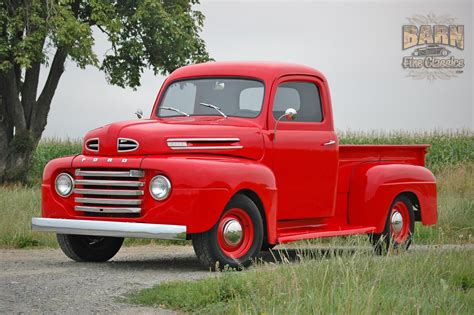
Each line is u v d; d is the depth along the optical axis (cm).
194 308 736
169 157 954
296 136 1058
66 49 3139
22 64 3030
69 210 991
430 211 1256
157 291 783
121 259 1143
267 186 991
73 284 848
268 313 662
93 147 994
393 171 1191
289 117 1012
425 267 852
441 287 772
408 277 812
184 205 927
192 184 929
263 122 1030
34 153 3491
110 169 968
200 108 1066
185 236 922
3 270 973
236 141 1000
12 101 3222
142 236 931
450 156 3566
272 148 1029
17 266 1017
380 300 677
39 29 3094
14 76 3209
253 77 1055
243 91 1052
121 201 954
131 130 970
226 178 945
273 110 1043
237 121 1031
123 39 3553
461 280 830
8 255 1192
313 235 1053
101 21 3309
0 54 3133
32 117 3322
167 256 1194
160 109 1091
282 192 1040
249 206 971
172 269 991
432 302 701
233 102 1052
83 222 962
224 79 1070
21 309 728
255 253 975
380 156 1217
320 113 1102
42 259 1127
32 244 1324
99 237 1085
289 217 1050
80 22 3281
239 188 957
